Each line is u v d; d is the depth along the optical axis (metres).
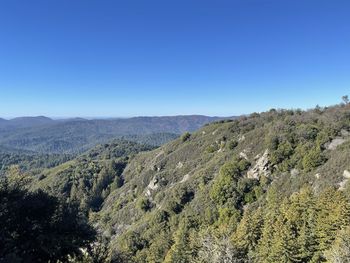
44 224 16.23
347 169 53.31
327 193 47.81
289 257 41.41
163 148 135.38
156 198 90.81
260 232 49.09
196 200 74.38
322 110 94.56
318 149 63.88
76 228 16.95
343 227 39.84
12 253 13.78
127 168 145.62
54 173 155.25
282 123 81.38
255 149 75.81
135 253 68.12
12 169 26.83
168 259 53.03
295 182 60.41
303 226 44.91
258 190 65.69
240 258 33.00
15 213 15.74
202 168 86.75
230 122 119.06
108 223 98.56
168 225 73.19
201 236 45.62
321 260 40.19
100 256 17.11
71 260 16.31
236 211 63.28
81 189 139.50
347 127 70.62
